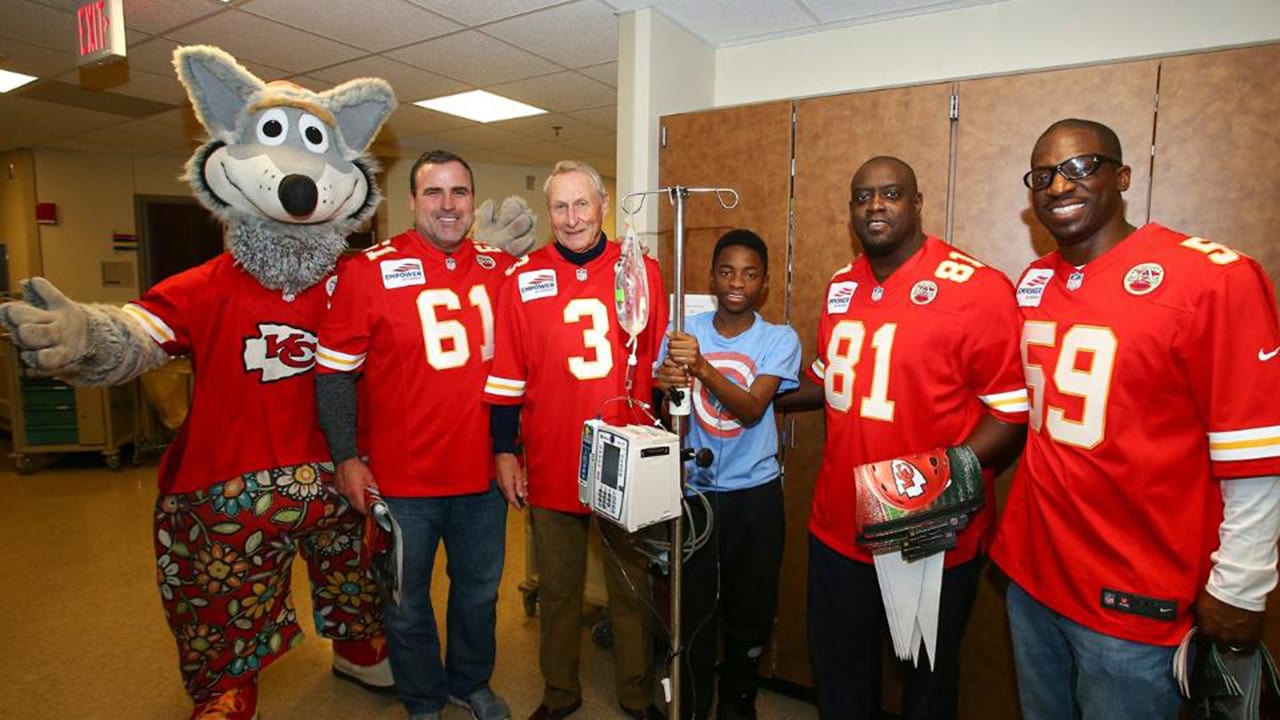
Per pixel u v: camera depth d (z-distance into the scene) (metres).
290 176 1.69
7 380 5.02
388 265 1.83
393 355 1.82
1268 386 1.06
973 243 1.93
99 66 3.54
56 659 2.42
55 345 1.43
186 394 5.04
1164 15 2.09
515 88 3.89
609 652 2.55
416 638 1.93
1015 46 2.29
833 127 2.10
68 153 6.00
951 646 1.55
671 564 1.52
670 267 2.42
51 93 4.11
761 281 1.85
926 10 2.40
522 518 3.88
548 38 3.04
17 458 4.68
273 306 1.82
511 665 2.42
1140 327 1.15
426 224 1.85
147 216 6.26
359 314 1.79
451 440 1.85
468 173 1.89
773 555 1.88
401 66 3.48
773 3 2.37
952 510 1.35
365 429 1.97
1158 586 1.17
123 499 4.17
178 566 1.82
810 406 1.99
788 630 2.24
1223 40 2.03
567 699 2.07
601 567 2.64
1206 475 1.16
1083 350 1.22
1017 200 1.88
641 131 2.44
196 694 1.88
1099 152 1.20
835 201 2.11
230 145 1.74
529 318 1.81
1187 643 1.15
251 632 1.89
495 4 2.65
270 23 2.89
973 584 1.57
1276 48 1.59
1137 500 1.18
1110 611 1.21
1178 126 1.69
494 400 1.84
